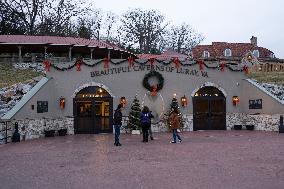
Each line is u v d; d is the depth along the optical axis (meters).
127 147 16.69
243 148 15.78
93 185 9.26
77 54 41.69
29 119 21.00
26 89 23.50
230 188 8.77
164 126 24.67
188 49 80.56
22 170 11.29
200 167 11.51
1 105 21.78
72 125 24.08
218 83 25.64
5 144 18.19
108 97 24.41
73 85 24.19
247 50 63.31
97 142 19.00
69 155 14.35
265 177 9.92
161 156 13.86
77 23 68.44
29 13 55.12
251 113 25.56
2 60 34.28
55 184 9.40
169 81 24.91
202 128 25.39
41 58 35.88
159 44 78.44
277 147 15.96
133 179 9.91
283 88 28.36
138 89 24.53
